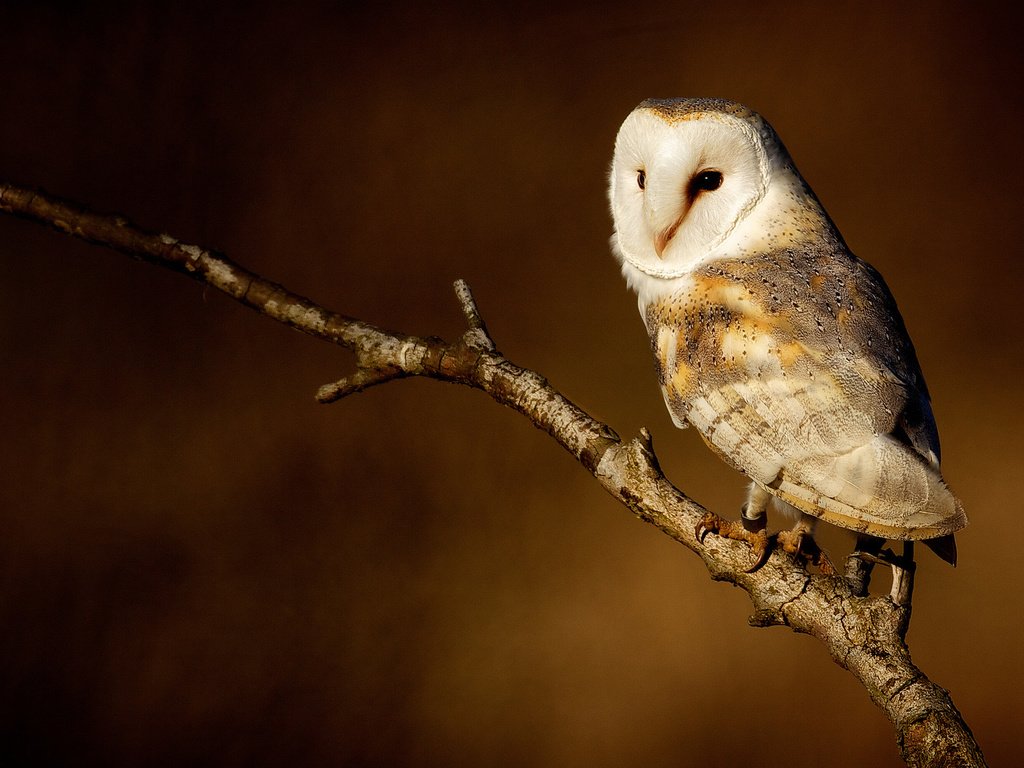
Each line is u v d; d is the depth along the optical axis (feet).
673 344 28.84
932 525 28.50
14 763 42.78
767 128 28.86
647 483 28.45
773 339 28.68
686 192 28.84
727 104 28.89
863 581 28.43
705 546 28.37
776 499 28.76
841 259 28.81
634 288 29.04
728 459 28.76
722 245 28.86
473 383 28.63
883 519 28.55
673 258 28.89
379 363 28.68
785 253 28.81
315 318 28.73
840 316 28.71
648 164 28.86
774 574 28.32
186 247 28.84
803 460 28.60
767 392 28.68
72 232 28.86
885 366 28.66
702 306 28.78
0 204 28.94
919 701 28.12
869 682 28.19
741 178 28.84
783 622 28.30
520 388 28.60
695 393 28.76
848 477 28.58
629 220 28.96
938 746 28.07
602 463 28.48
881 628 28.22
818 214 28.89
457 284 28.71
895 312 28.78
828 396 28.60
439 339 28.68
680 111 28.86
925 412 28.68
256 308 28.78
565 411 28.55
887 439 28.58
